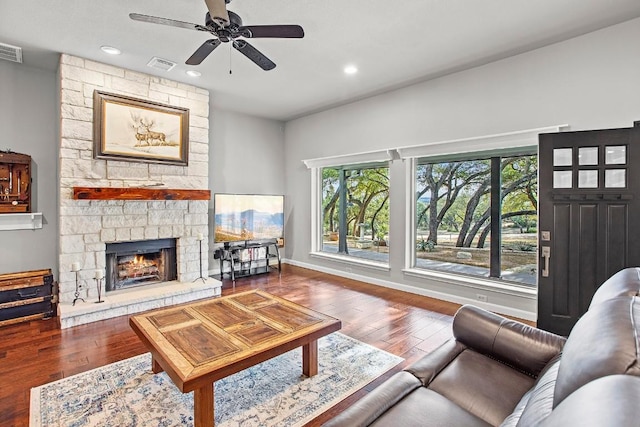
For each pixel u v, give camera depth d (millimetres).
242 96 4809
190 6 2566
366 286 4816
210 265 5422
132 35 3027
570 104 3098
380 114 4719
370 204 5242
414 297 4289
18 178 3736
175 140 4211
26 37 3066
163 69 3818
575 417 602
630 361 743
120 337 3023
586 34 2996
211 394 1767
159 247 4273
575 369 841
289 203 6344
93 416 1944
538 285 3055
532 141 3350
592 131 2789
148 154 3994
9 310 3279
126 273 4156
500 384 1571
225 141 5555
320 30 2936
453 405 1404
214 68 3803
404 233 4574
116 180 3816
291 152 6246
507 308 3627
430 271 4402
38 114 3857
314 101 5055
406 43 3180
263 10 2619
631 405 576
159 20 2139
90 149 3617
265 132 6086
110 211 3787
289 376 2408
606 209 2756
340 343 2936
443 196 4383
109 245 3859
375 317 3570
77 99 3514
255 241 5699
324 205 5969
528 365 1660
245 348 1950
